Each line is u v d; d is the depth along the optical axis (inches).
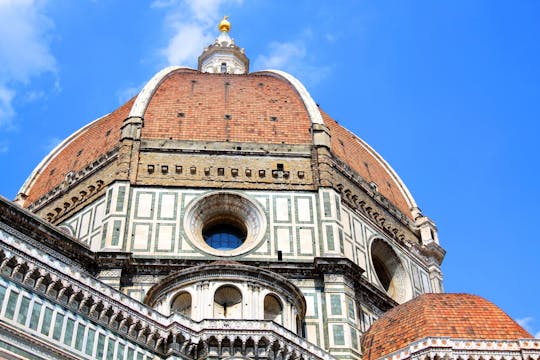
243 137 3319.4
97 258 2731.3
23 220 2586.1
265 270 2551.7
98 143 3489.2
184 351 2206.0
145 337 2167.8
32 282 1950.1
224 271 2527.1
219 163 3176.7
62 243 2674.7
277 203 3073.3
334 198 3105.3
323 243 2942.9
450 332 2432.3
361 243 3144.7
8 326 1827.0
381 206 3467.0
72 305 2017.7
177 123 3351.4
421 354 2356.1
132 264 2746.1
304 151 3287.4
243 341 2244.1
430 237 3607.3
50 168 3737.7
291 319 2551.7
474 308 2566.4
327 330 2655.0
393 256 3309.5
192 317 2436.0
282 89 3757.4
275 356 2265.0
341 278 2790.4
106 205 2974.9
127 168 3093.0
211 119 3400.6
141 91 3523.6
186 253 2849.4
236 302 2527.1
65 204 3257.9
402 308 2704.2
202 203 3031.5
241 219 3073.3
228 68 5014.8
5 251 1910.7
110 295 2124.8
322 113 3833.7
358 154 3740.2
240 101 3563.0
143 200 3002.0
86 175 3267.7
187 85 3686.0
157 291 2568.9
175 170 3125.0
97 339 2033.7
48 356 1884.8
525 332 2449.6
